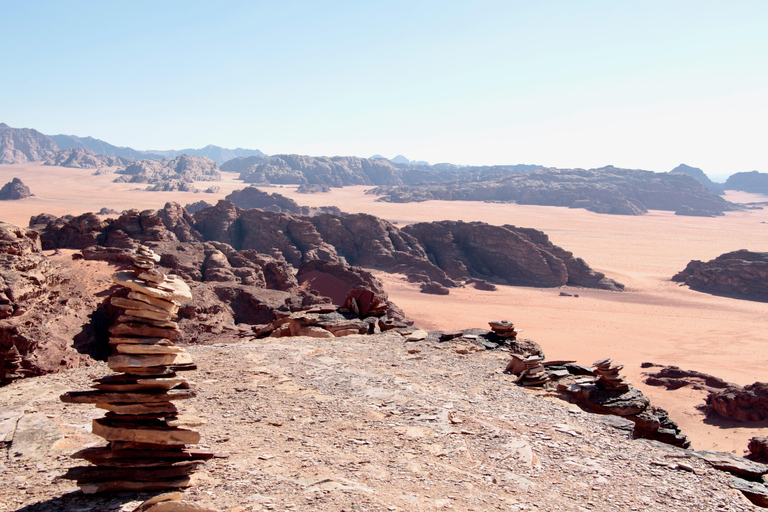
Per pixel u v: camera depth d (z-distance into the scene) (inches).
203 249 3137.3
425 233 6309.1
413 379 757.9
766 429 1696.6
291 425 530.0
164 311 368.2
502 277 5876.0
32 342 1269.7
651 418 713.6
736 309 4682.6
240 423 526.9
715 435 1700.3
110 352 1641.2
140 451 357.7
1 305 1285.7
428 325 3656.5
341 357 873.5
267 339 1055.6
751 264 5482.3
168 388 364.8
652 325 3922.2
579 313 4306.1
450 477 423.8
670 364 2778.1
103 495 342.6
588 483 435.2
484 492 399.2
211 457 384.8
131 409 353.7
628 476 455.5
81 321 1654.8
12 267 1405.0
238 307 2409.0
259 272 3132.4
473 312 4136.3
